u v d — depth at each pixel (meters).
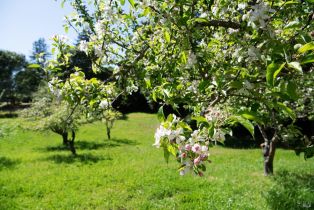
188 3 3.01
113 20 3.44
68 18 3.69
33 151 17.55
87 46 3.55
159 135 2.15
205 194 8.87
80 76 3.34
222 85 2.49
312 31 2.65
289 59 2.04
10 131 18.94
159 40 3.52
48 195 9.57
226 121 2.17
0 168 13.18
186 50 3.13
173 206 8.17
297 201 7.88
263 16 2.43
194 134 2.13
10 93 61.56
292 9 2.99
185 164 2.15
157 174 11.37
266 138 10.88
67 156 15.72
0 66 63.44
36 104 18.86
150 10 2.89
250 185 9.55
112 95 3.67
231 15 3.40
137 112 37.91
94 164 13.62
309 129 15.55
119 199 8.94
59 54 3.45
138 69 3.52
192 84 3.54
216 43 3.59
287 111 2.11
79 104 3.52
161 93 3.19
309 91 5.63
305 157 3.01
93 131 25.09
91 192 9.69
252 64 2.70
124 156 15.46
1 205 8.79
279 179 10.04
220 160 13.91
